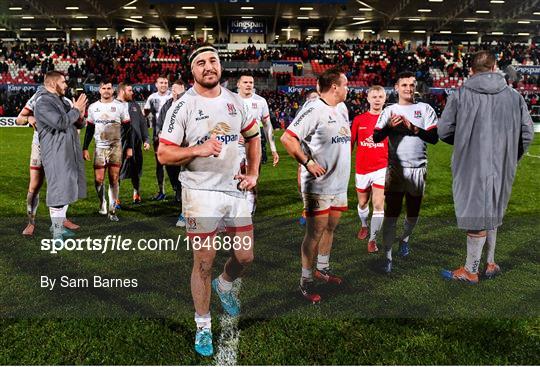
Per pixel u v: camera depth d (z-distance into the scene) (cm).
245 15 3622
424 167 421
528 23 3691
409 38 4012
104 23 3847
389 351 277
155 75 2769
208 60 269
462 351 277
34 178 475
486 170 356
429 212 607
